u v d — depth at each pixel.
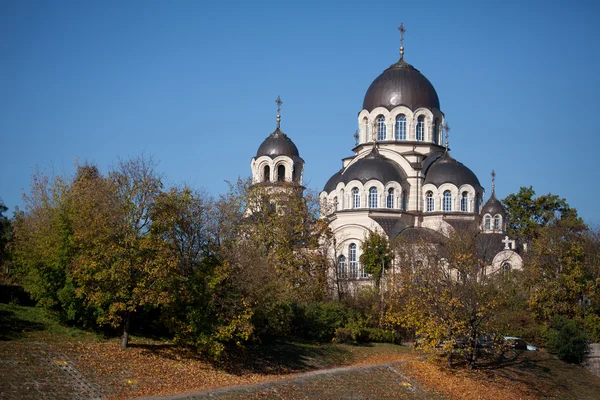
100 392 41.09
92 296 48.53
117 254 49.34
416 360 61.91
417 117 105.81
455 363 63.00
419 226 100.75
